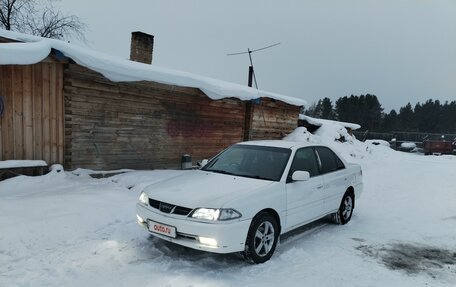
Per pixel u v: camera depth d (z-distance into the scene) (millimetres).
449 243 5312
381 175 13148
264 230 4285
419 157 23172
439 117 87750
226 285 3584
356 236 5480
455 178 12766
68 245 4441
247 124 13508
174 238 3979
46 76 7406
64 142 7816
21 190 6301
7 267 3764
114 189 6938
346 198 6184
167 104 10219
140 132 9539
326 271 4105
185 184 4555
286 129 16031
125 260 4102
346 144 18406
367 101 88750
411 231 5871
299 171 4703
